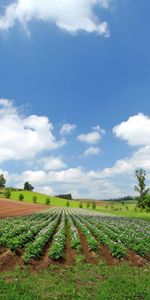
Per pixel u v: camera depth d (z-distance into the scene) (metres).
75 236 32.22
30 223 45.41
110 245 27.39
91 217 74.50
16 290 15.95
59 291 16.39
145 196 125.00
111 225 50.12
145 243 30.33
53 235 36.91
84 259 24.52
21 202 141.12
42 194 194.88
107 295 15.72
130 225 54.81
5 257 22.52
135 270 21.75
